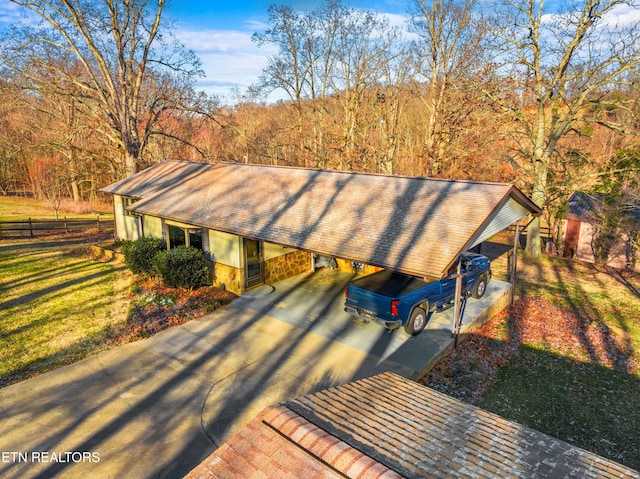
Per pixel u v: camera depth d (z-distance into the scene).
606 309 13.41
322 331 10.84
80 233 25.92
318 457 3.54
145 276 15.30
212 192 15.73
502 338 11.21
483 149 22.81
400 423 4.72
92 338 10.33
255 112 46.88
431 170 24.91
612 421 7.77
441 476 3.60
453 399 6.03
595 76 18.66
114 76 26.11
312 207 12.55
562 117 20.06
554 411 8.03
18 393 7.91
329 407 4.89
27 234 25.19
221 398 7.87
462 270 12.22
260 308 12.34
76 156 30.61
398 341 10.26
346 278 15.21
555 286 15.91
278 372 8.84
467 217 9.90
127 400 7.75
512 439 4.70
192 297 13.05
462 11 23.19
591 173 19.69
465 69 23.08
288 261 15.16
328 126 31.02
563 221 22.08
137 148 25.27
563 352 10.48
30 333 10.60
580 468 4.11
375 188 12.78
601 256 19.62
